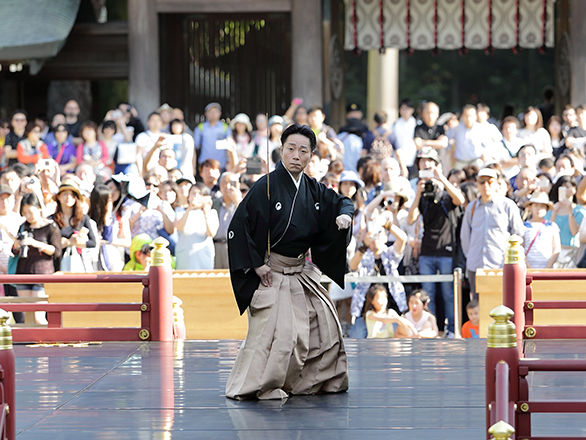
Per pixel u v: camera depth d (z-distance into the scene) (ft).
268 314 36.47
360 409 35.42
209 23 108.37
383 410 35.29
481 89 238.68
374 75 145.48
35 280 50.80
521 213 66.59
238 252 35.94
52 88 144.56
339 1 111.75
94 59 107.65
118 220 63.26
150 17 104.01
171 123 83.56
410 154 86.94
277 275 36.81
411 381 40.50
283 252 36.70
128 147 81.76
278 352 36.29
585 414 34.53
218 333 59.67
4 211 64.59
